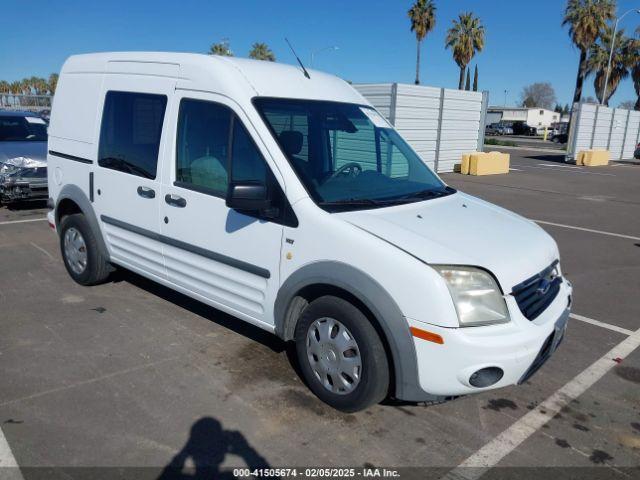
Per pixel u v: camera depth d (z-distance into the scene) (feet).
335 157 13.12
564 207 40.86
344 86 15.30
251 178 12.16
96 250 17.28
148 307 16.67
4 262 20.86
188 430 10.65
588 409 12.09
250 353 13.89
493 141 139.54
